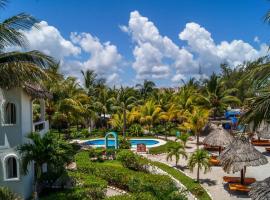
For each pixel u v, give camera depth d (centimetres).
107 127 5100
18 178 1703
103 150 2939
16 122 1688
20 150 1609
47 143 1590
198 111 3453
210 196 1817
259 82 992
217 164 2544
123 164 2423
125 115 4350
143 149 3198
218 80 5056
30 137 1639
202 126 3366
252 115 1003
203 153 2098
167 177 1905
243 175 1912
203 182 2095
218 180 2134
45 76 1441
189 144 3594
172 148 2573
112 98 5344
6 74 1397
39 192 1883
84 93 4453
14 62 1399
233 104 5419
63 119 3369
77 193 1672
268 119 1023
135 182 1852
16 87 1634
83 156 2695
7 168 1714
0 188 1462
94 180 1927
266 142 3478
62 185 1950
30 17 1310
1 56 1451
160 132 4562
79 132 4403
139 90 7125
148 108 4709
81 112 3553
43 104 2309
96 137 4306
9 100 1677
